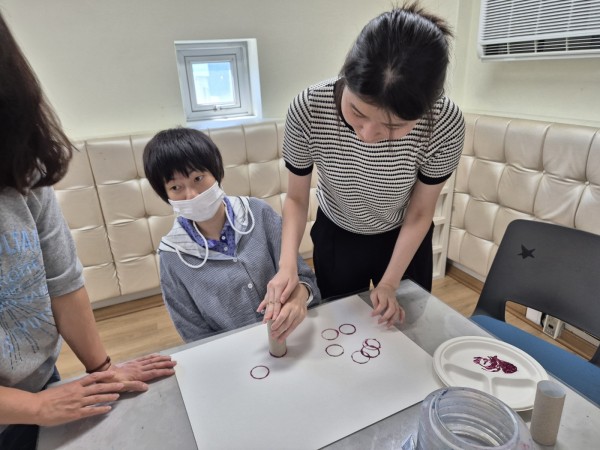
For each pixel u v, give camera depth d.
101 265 1.79
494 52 1.82
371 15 1.98
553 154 1.55
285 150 0.96
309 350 0.74
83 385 0.64
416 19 0.59
